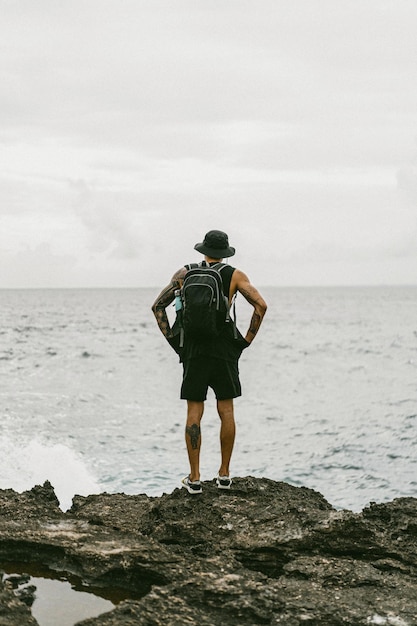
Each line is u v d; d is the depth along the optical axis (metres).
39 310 148.88
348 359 48.91
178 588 3.44
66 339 64.19
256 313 4.64
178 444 18.97
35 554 3.99
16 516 4.46
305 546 4.12
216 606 3.31
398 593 3.57
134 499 5.07
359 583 3.68
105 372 37.66
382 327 91.56
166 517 4.44
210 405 26.14
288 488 5.06
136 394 29.44
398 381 36.53
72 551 3.88
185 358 4.73
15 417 22.09
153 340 64.38
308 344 63.03
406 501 4.75
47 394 28.17
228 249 4.79
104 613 3.21
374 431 22.41
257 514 4.50
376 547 4.11
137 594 3.65
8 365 39.50
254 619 3.25
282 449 19.66
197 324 4.53
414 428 22.89
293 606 3.35
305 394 31.77
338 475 16.70
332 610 3.34
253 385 35.09
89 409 24.84
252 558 4.07
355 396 31.12
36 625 3.05
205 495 4.83
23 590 3.56
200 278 4.58
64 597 3.58
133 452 17.81
